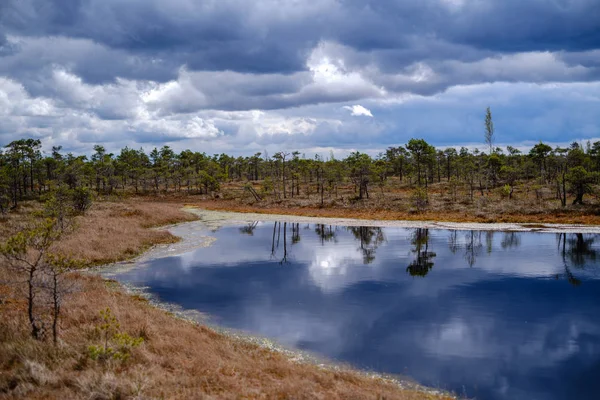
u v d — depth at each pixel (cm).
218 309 1917
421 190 6800
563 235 4344
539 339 1592
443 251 3556
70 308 1467
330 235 4609
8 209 5616
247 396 898
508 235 4419
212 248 3662
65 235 3228
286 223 5778
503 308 1984
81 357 1020
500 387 1193
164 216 5666
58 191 4856
